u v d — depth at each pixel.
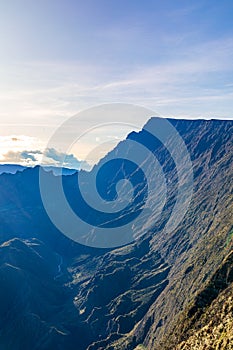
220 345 69.31
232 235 154.12
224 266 109.56
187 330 98.38
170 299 157.12
